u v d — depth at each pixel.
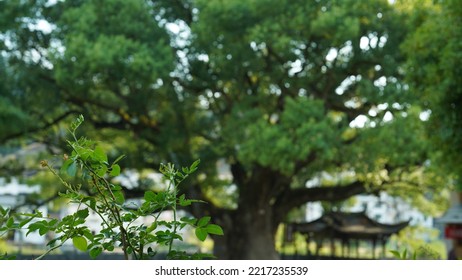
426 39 16.55
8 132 28.73
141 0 28.17
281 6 26.47
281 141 25.11
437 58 16.64
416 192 30.59
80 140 2.40
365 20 27.50
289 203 31.89
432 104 16.30
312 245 40.44
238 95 29.89
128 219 2.44
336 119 32.41
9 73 29.28
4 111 27.59
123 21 27.80
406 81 17.52
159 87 29.02
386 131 25.30
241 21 26.64
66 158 2.35
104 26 28.20
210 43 27.80
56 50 26.80
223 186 33.22
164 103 30.33
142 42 28.06
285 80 28.39
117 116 33.78
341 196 31.47
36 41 29.94
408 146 25.39
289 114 25.80
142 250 2.45
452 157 17.08
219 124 30.45
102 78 26.88
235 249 30.94
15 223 2.41
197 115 31.41
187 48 29.81
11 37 29.70
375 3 27.08
